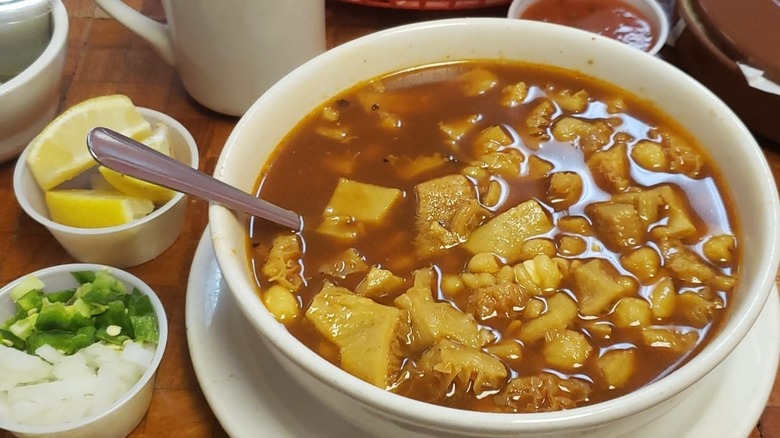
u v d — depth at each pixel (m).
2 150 0.52
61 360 0.42
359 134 0.46
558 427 0.33
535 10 0.60
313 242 0.42
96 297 0.44
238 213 0.41
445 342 0.38
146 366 0.43
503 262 0.41
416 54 0.48
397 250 0.42
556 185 0.43
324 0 0.56
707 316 0.39
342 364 0.38
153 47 0.55
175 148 0.50
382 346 0.37
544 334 0.39
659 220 0.42
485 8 0.60
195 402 0.43
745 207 0.40
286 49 0.52
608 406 0.33
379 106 0.47
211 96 0.54
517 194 0.44
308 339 0.39
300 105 0.45
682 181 0.43
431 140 0.46
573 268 0.41
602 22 0.59
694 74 0.54
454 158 0.45
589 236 0.42
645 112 0.46
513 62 0.48
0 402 0.41
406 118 0.47
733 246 0.40
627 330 0.39
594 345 0.39
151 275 0.48
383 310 0.39
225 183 0.40
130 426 0.42
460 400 0.37
